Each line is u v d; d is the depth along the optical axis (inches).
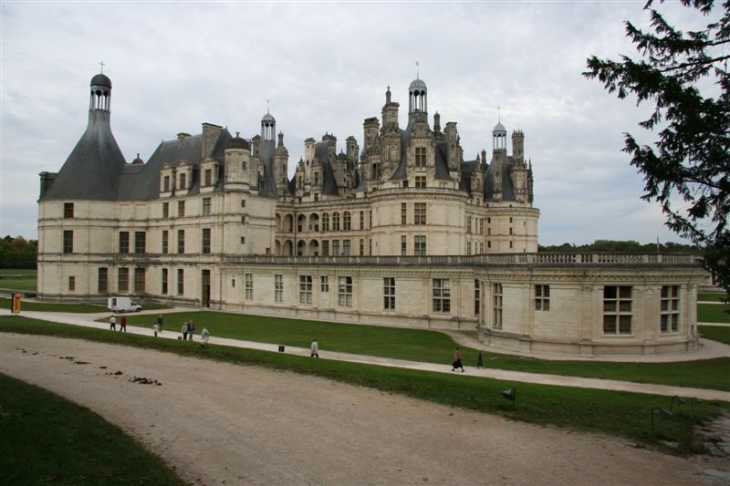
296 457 776.3
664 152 757.3
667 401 1064.8
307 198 4357.8
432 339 2140.7
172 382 1206.9
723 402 1081.4
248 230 3287.4
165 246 3528.5
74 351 1608.0
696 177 743.1
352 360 1592.0
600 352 1756.9
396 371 1316.4
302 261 2918.3
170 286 3476.9
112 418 943.7
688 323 1863.9
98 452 763.4
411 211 3144.7
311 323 2630.4
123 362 1438.2
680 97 714.8
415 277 2556.6
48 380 1221.1
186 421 932.0
